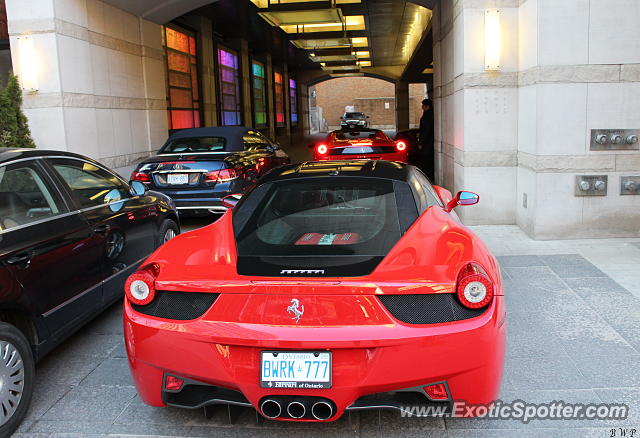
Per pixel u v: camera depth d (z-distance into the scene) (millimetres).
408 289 2275
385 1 15398
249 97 22531
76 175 3973
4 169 3236
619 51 5988
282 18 16703
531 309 4191
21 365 2822
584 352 3441
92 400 3084
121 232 4203
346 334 2246
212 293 2396
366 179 3266
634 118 6074
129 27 9836
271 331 2289
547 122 6156
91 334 4082
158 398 2521
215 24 18219
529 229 6574
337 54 25281
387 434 2656
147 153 10445
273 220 2939
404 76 33875
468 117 7102
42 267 3186
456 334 2264
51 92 7875
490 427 2689
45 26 7773
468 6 6941
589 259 5484
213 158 7516
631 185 6164
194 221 8750
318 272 2383
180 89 15242
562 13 5980
